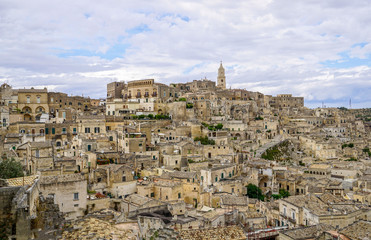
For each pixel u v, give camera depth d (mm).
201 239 61594
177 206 87125
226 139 189875
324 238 65438
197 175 122625
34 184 48000
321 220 77938
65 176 80500
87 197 87688
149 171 120625
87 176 104312
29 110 191250
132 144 141250
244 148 195875
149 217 71562
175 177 109375
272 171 141375
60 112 186250
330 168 165250
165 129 186500
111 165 107562
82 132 161625
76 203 79312
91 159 111875
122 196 102438
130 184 104938
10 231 37688
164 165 140625
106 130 169875
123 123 178250
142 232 59469
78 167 106812
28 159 100250
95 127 164375
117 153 119062
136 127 160875
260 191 129500
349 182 145500
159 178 112500
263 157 189375
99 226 51000
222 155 157500
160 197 103625
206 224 78000
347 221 79188
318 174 164125
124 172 104562
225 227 67562
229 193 108625
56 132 155875
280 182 141875
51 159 97625
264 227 81938
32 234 42125
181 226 73750
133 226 56281
